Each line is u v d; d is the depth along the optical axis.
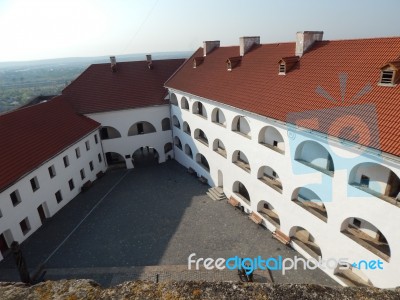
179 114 33.31
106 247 22.55
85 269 20.47
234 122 23.72
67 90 34.28
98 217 26.34
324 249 17.73
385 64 14.48
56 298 3.65
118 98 34.44
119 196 29.81
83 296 3.66
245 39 26.58
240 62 26.55
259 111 19.73
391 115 13.41
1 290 3.83
